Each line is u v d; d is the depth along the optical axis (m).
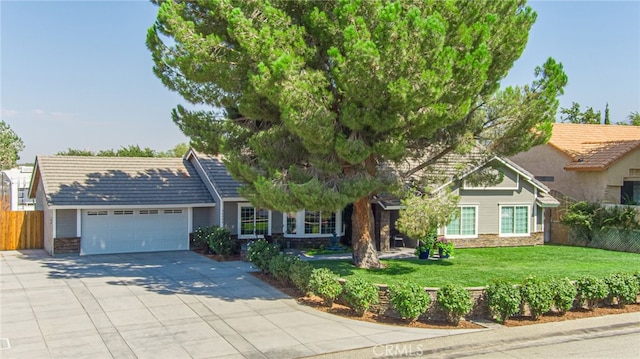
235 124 17.69
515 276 17.30
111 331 12.22
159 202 24.92
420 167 18.11
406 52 12.80
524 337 12.20
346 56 13.35
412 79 13.13
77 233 24.08
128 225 24.95
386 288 13.76
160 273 19.28
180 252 25.02
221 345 11.28
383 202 23.84
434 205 15.90
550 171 30.81
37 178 27.34
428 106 13.81
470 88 13.98
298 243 25.70
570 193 29.39
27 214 25.97
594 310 14.55
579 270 18.69
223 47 14.63
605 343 11.84
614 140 32.16
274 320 13.16
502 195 26.00
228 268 20.34
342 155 14.28
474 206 25.52
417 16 12.67
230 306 14.46
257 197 15.72
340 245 25.73
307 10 14.78
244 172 15.83
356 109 13.89
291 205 14.52
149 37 16.19
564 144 30.78
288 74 13.17
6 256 23.36
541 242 26.81
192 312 13.84
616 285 14.73
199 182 27.30
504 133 17.16
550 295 13.59
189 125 18.02
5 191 34.97
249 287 16.84
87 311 13.91
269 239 25.78
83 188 24.48
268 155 15.76
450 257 21.86
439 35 12.75
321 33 14.49
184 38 14.30
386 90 13.30
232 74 14.85
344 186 14.80
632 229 24.27
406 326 12.86
